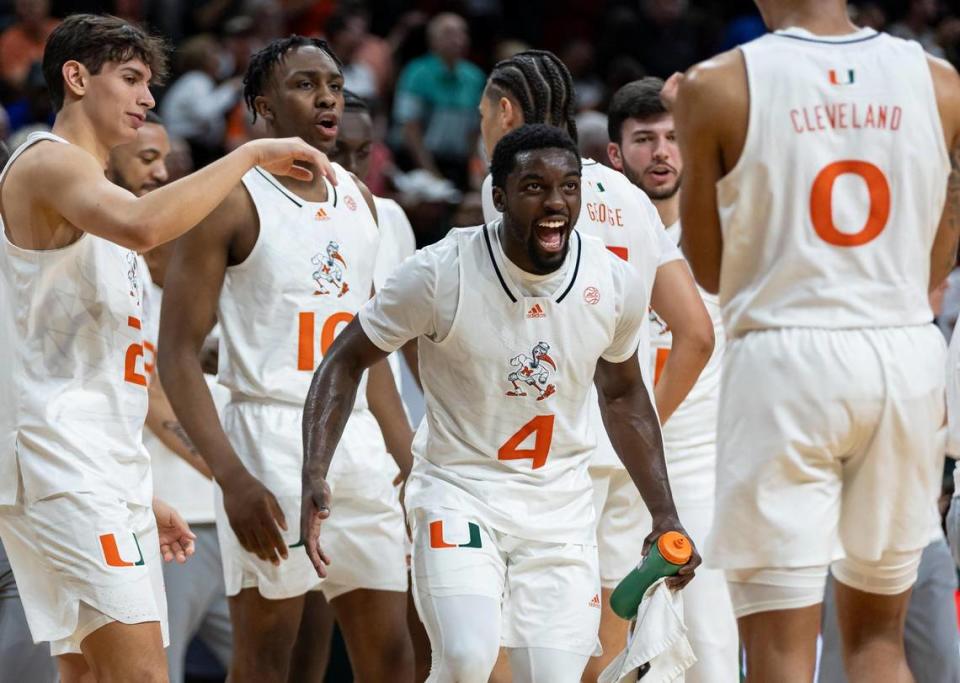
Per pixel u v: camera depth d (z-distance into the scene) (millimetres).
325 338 8812
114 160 10320
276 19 21188
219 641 11391
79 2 22219
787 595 7223
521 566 7371
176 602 10758
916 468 7273
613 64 23172
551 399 7355
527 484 7430
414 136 21328
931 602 9633
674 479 9461
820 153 7125
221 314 8805
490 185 8766
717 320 9695
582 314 7289
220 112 20281
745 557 7266
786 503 7207
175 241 8680
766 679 7277
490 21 24984
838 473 7324
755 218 7219
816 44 7215
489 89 9156
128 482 7797
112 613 7434
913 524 7344
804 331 7129
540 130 7109
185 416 8516
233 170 7430
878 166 7152
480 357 7266
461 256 7273
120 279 7832
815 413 7094
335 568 8859
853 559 7477
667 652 7203
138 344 7992
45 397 7598
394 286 7332
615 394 7656
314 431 7320
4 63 20609
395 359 10195
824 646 9852
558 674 7223
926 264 7363
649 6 24250
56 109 7930
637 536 9188
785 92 7121
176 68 21141
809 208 7145
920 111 7211
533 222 7059
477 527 7285
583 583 7398
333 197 9008
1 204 7641
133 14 22312
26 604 7746
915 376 7152
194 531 10875
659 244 8875
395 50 23547
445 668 7012
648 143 10000
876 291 7160
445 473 7441
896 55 7262
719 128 7168
